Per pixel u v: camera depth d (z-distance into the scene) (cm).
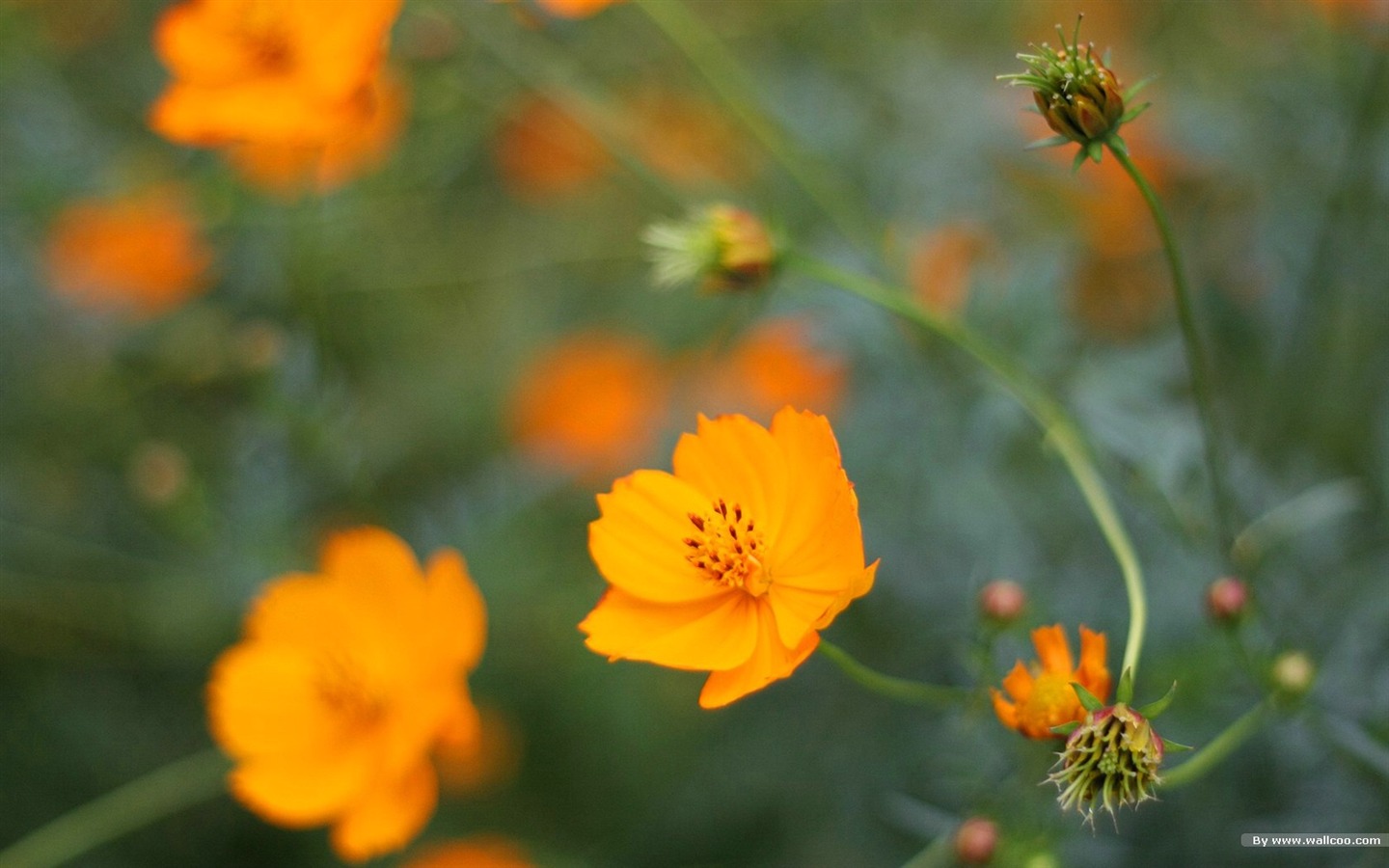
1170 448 52
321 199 62
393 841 50
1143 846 52
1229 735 46
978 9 69
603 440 69
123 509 67
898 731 57
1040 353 54
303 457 61
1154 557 53
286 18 52
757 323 63
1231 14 66
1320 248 58
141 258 67
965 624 53
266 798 51
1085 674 43
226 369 65
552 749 62
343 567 51
